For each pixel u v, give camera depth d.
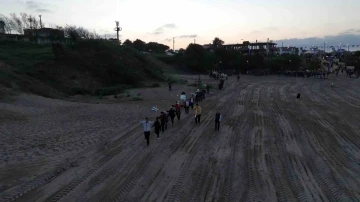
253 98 39.28
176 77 67.62
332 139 20.02
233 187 12.02
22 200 10.52
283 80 68.62
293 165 14.73
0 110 23.59
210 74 73.31
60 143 17.19
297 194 11.58
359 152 17.42
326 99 39.84
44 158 14.72
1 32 73.69
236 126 22.86
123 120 23.75
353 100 39.31
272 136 20.14
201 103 34.47
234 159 15.34
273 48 147.62
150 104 32.47
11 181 12.01
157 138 18.84
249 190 11.79
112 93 41.28
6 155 14.90
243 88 51.28
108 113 26.25
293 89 50.72
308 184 12.53
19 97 29.20
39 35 69.25
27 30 73.75
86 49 53.12
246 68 93.56
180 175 13.11
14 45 55.16
